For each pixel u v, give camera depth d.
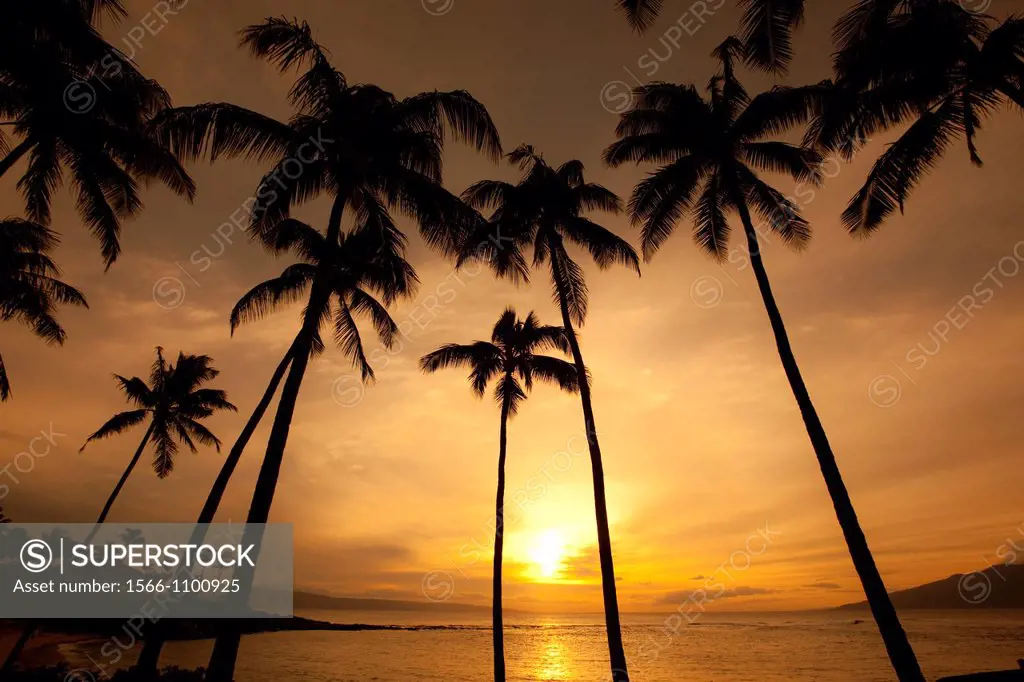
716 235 19.56
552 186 20.41
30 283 23.17
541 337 24.09
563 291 19.61
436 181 14.62
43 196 15.96
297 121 13.87
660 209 18.86
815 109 16.64
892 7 13.84
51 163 15.59
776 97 16.98
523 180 21.25
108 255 16.11
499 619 19.83
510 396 23.92
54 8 12.15
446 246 15.19
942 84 14.20
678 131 18.03
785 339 15.60
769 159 17.78
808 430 14.70
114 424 32.56
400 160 14.30
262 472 11.25
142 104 14.84
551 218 20.31
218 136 12.90
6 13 12.15
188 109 12.70
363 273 19.20
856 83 14.39
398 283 17.11
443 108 14.23
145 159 15.41
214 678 9.79
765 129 17.41
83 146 14.84
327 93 13.88
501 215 20.50
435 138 14.20
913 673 12.10
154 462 32.94
